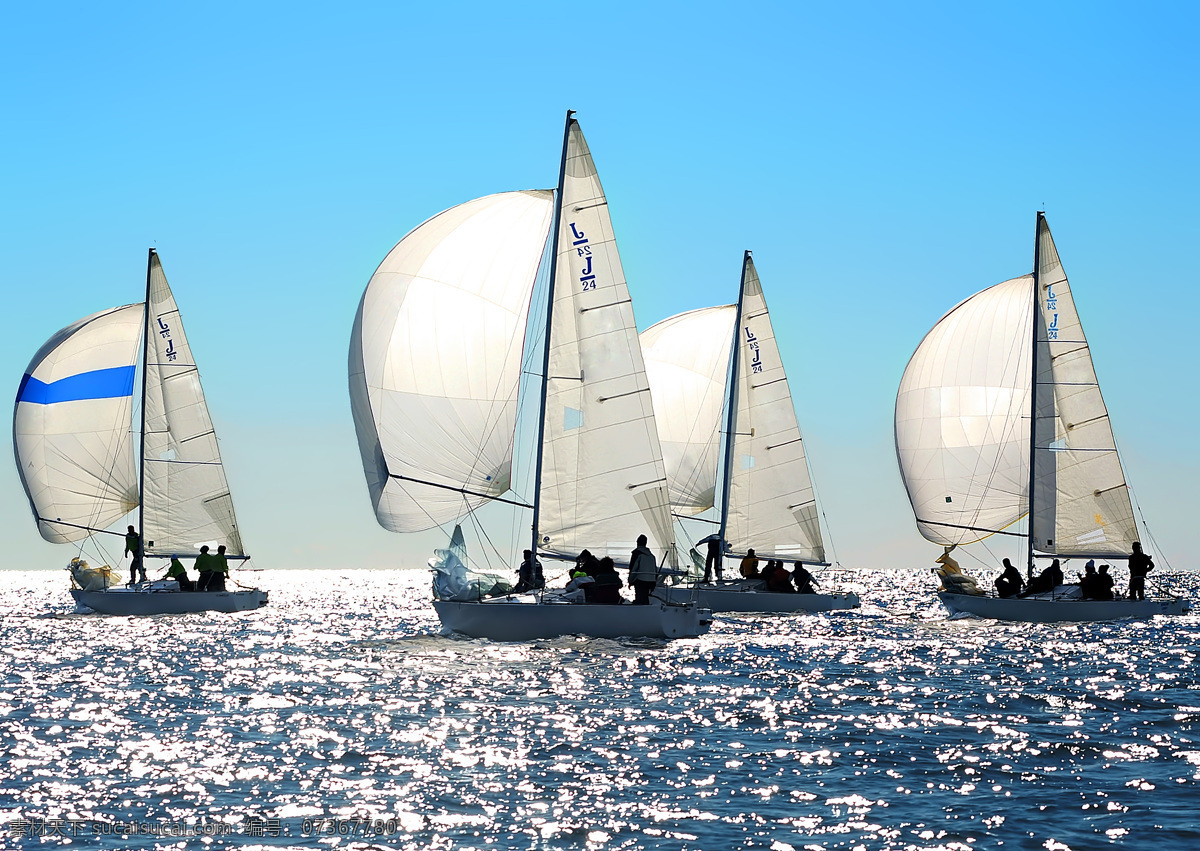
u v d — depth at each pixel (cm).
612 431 5428
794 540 8069
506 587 5278
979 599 7025
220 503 7962
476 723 3494
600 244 5459
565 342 5422
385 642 6041
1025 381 7769
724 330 8638
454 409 5372
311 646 5953
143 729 3453
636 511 5431
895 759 2997
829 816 2483
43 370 7650
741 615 7538
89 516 7725
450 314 5375
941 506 7938
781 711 3709
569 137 5459
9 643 6203
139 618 7619
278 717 3631
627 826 2414
